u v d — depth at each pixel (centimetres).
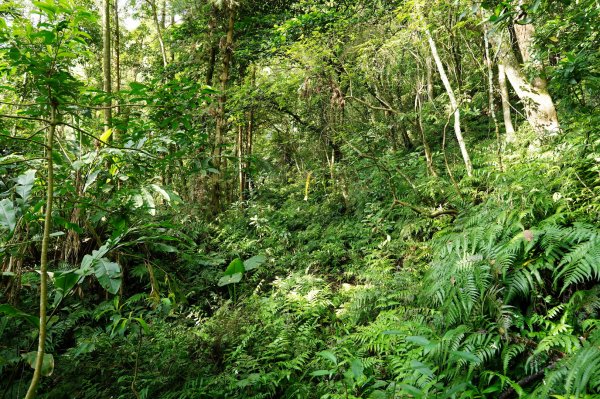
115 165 327
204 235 648
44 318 131
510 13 265
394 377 253
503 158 421
